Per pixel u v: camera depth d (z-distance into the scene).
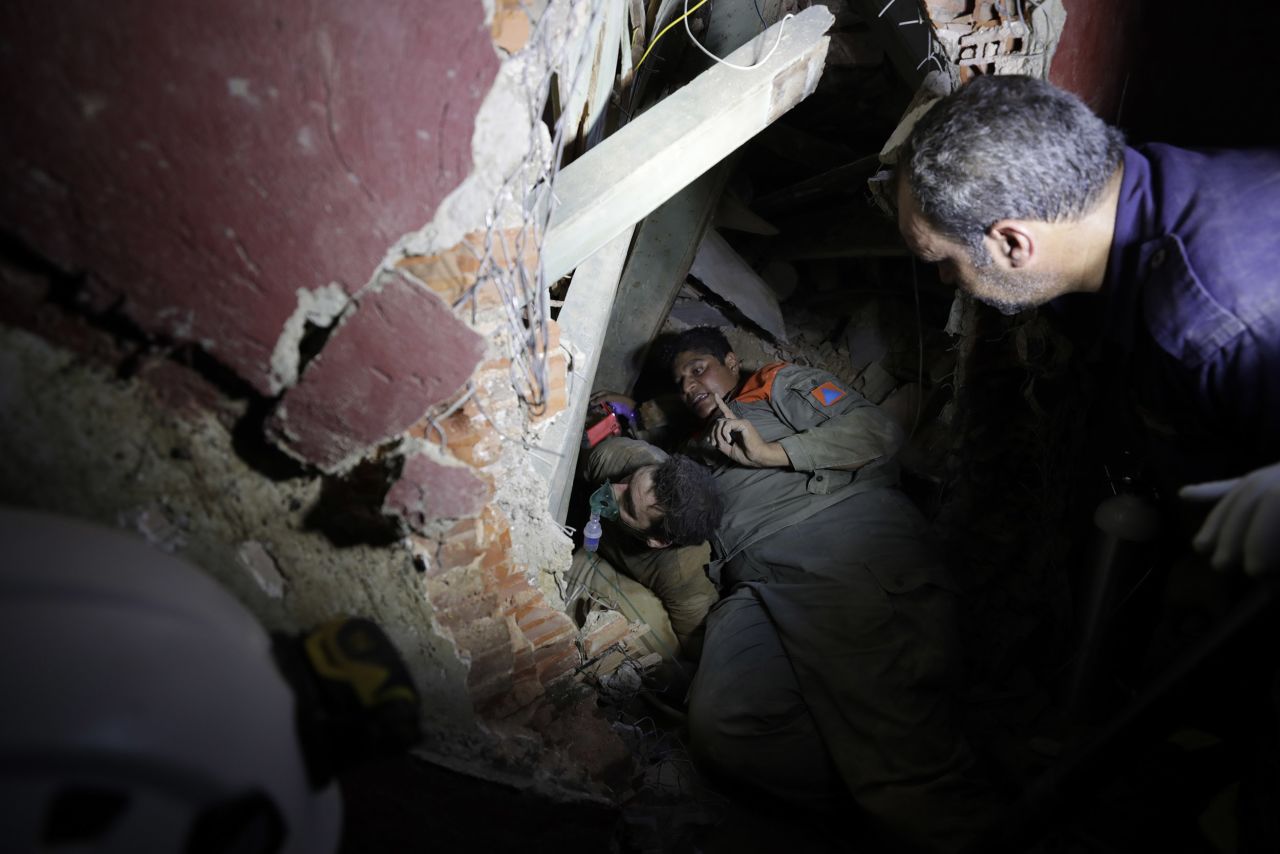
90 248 0.70
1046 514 2.05
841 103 2.72
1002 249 1.16
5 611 0.52
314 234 0.82
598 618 1.93
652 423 2.77
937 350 2.74
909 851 1.66
